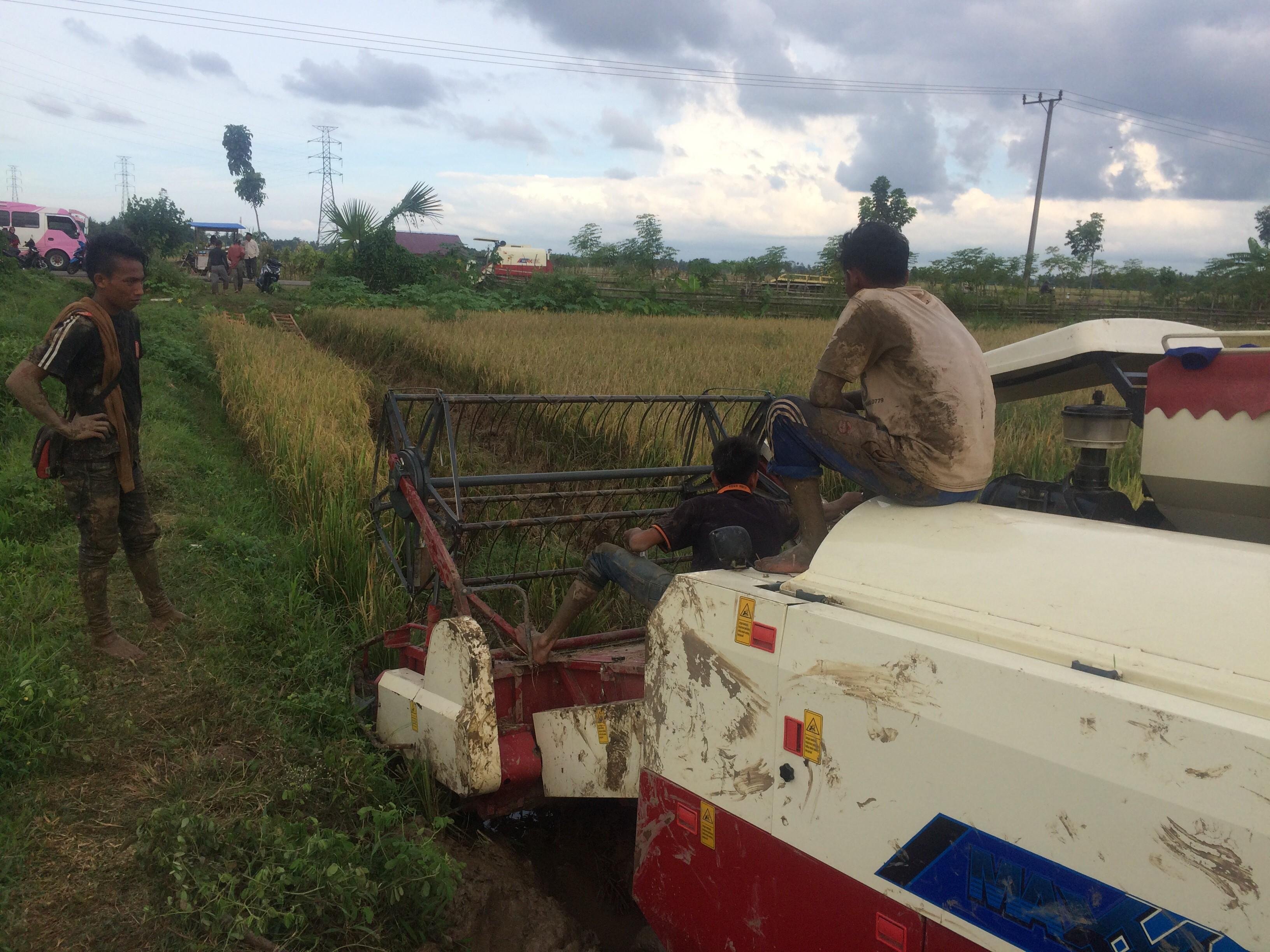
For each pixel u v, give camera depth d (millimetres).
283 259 46062
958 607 2225
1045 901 1869
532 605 5750
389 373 19531
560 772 3744
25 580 5504
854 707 2244
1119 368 3277
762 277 55406
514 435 9648
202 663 4855
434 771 3928
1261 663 1762
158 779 3863
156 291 28656
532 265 54750
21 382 4258
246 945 2961
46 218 33312
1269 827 1554
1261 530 2578
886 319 2670
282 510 8203
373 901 3154
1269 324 39312
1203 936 1631
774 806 2488
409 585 4668
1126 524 2709
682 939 2885
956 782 2021
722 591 2648
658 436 8805
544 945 3545
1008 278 48594
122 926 2998
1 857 3225
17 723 3887
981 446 2666
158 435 9617
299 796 3756
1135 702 1742
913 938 2137
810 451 2900
